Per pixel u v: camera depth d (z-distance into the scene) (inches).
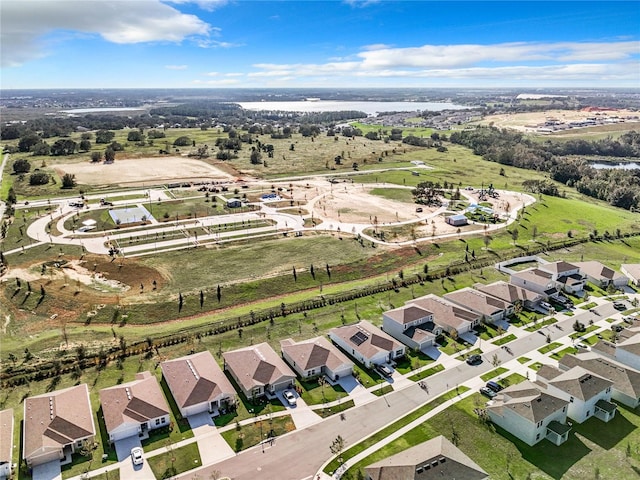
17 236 5585.6
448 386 3053.6
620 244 6058.1
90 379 3053.6
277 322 3831.2
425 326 3683.6
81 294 4188.0
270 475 2304.4
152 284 4421.8
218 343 3506.4
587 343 3597.4
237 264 4923.7
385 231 6112.2
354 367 3265.3
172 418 2719.0
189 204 7111.2
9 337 3538.4
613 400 2945.4
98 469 2338.8
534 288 4441.4
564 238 6102.4
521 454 2470.5
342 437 2578.7
